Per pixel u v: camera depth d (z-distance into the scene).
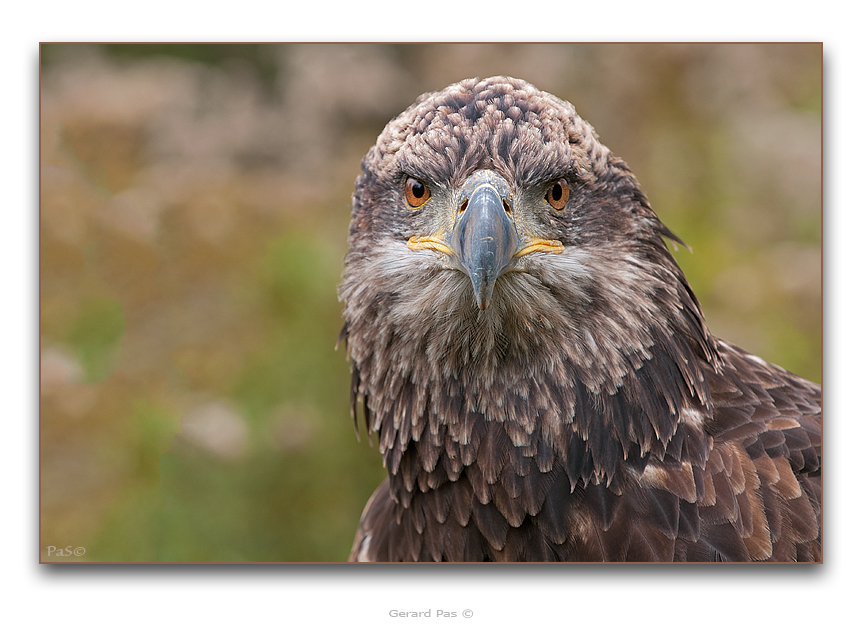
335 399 11.37
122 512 9.87
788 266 11.97
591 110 13.20
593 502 5.86
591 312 5.85
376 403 6.36
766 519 5.86
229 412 10.72
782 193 12.66
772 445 6.12
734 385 6.44
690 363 6.09
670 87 13.27
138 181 11.47
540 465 5.88
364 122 13.69
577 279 5.79
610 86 13.26
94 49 12.55
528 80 13.19
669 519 5.79
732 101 13.28
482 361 5.91
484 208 5.49
